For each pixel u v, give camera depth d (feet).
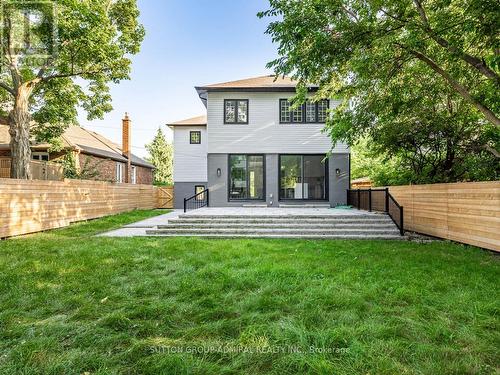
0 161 42.55
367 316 9.15
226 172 42.70
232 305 9.94
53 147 43.88
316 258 16.58
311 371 6.40
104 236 24.76
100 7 32.42
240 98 43.04
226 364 6.73
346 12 19.95
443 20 17.24
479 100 21.18
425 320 8.84
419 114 27.94
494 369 6.56
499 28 15.81
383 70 21.44
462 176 28.81
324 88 27.71
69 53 33.94
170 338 7.84
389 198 29.12
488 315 9.11
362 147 67.51
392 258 16.81
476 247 20.31
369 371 6.40
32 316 9.20
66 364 6.63
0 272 13.50
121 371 6.45
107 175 62.49
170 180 133.39
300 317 8.98
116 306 9.90
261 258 16.48
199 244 20.71
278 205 42.37
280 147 42.83
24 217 25.67
